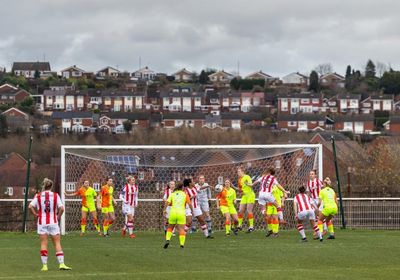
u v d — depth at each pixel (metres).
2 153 196.75
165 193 65.88
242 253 51.56
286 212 74.88
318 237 60.81
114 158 75.81
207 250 53.34
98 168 75.31
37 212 44.66
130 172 76.06
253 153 77.56
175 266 45.47
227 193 65.81
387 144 136.75
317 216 63.75
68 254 51.47
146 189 76.06
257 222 74.94
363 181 121.56
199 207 63.06
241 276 41.31
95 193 69.06
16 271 43.69
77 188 74.44
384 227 76.00
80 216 74.12
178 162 76.69
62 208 44.88
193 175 77.50
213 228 73.81
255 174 77.75
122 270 43.97
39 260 48.50
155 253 51.75
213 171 78.00
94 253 51.97
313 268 44.62
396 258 48.97
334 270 43.66
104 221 66.94
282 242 58.84
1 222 73.62
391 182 121.19
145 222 74.19
